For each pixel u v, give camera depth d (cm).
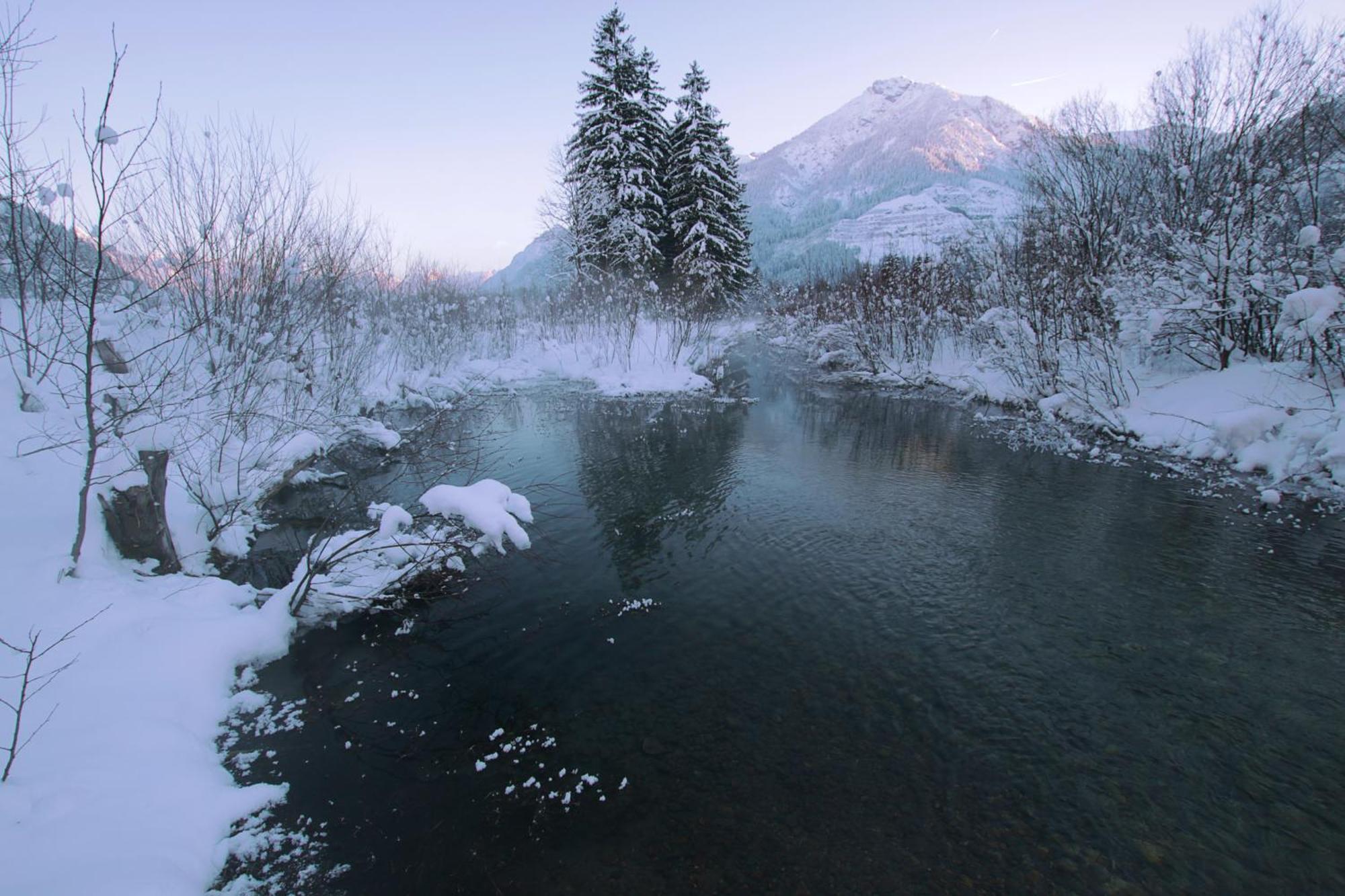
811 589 702
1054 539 814
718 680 541
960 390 1905
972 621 626
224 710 496
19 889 299
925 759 444
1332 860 357
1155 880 348
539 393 2078
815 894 342
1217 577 693
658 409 1800
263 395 922
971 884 347
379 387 1736
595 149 2941
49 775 367
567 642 605
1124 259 1419
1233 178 1232
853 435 1441
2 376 744
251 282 980
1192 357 1309
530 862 366
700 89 3155
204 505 756
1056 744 455
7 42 504
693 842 377
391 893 346
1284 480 916
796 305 3472
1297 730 463
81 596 516
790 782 424
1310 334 888
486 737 474
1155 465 1077
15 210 559
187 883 336
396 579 659
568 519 921
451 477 1110
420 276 2545
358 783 429
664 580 731
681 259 3127
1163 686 518
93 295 509
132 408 679
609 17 2877
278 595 613
